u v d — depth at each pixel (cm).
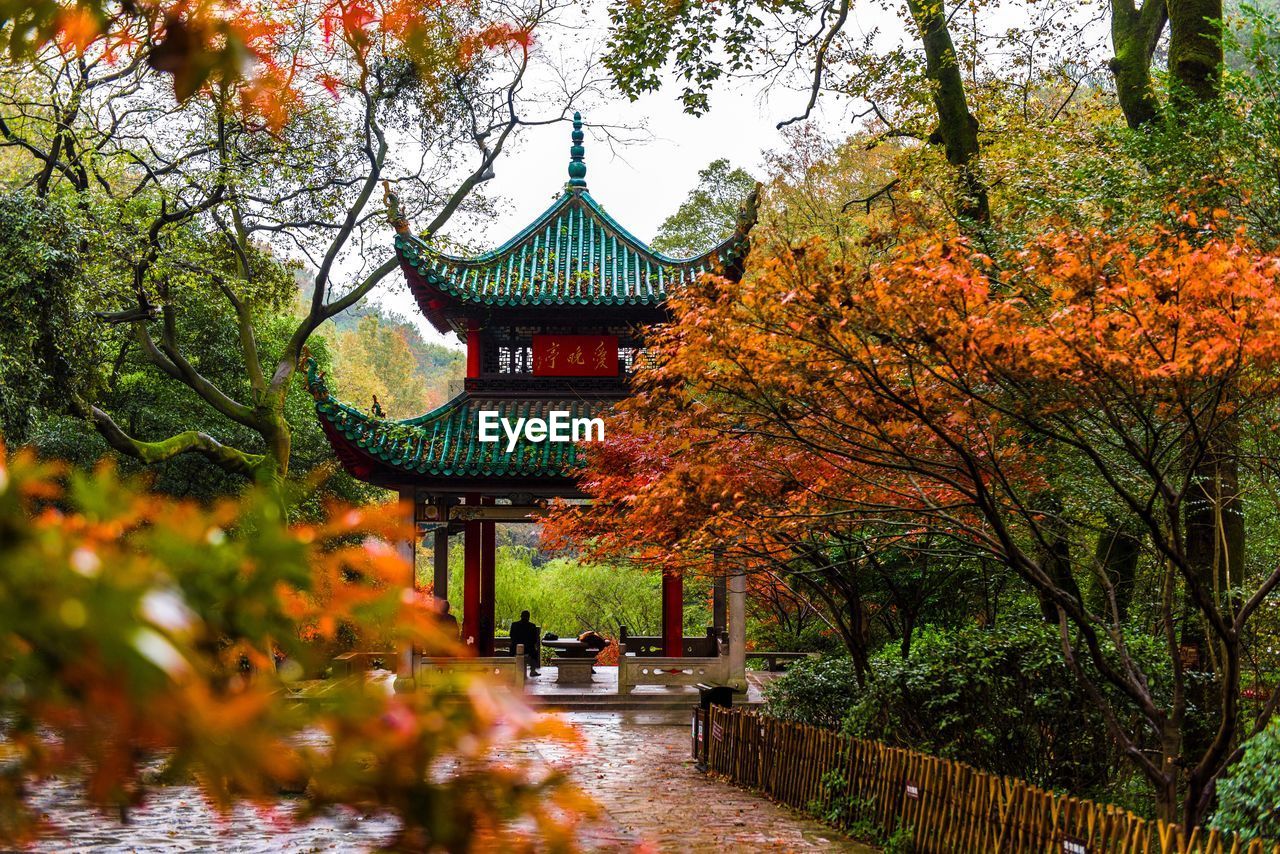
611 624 4194
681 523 1175
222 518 123
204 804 1233
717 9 1585
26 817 108
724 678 2445
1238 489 1195
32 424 1784
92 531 107
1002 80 2216
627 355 2620
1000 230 1371
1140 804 1165
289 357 2730
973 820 1004
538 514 2539
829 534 1360
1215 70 1471
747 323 880
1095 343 773
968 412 921
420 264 2489
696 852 1098
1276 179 1137
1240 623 875
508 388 2592
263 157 2370
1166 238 1002
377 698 118
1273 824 747
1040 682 1241
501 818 123
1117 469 1062
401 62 2234
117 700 93
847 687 1558
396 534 135
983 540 1030
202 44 197
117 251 2186
